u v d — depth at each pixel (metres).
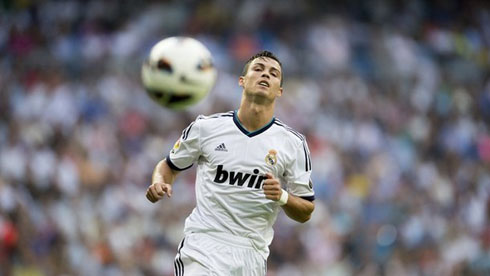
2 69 63.59
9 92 60.62
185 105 24.48
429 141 66.12
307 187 22.28
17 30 68.62
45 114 58.94
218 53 66.19
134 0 71.69
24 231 44.88
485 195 61.56
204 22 70.38
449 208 58.84
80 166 52.34
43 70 63.56
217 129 22.08
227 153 21.86
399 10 77.75
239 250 21.80
